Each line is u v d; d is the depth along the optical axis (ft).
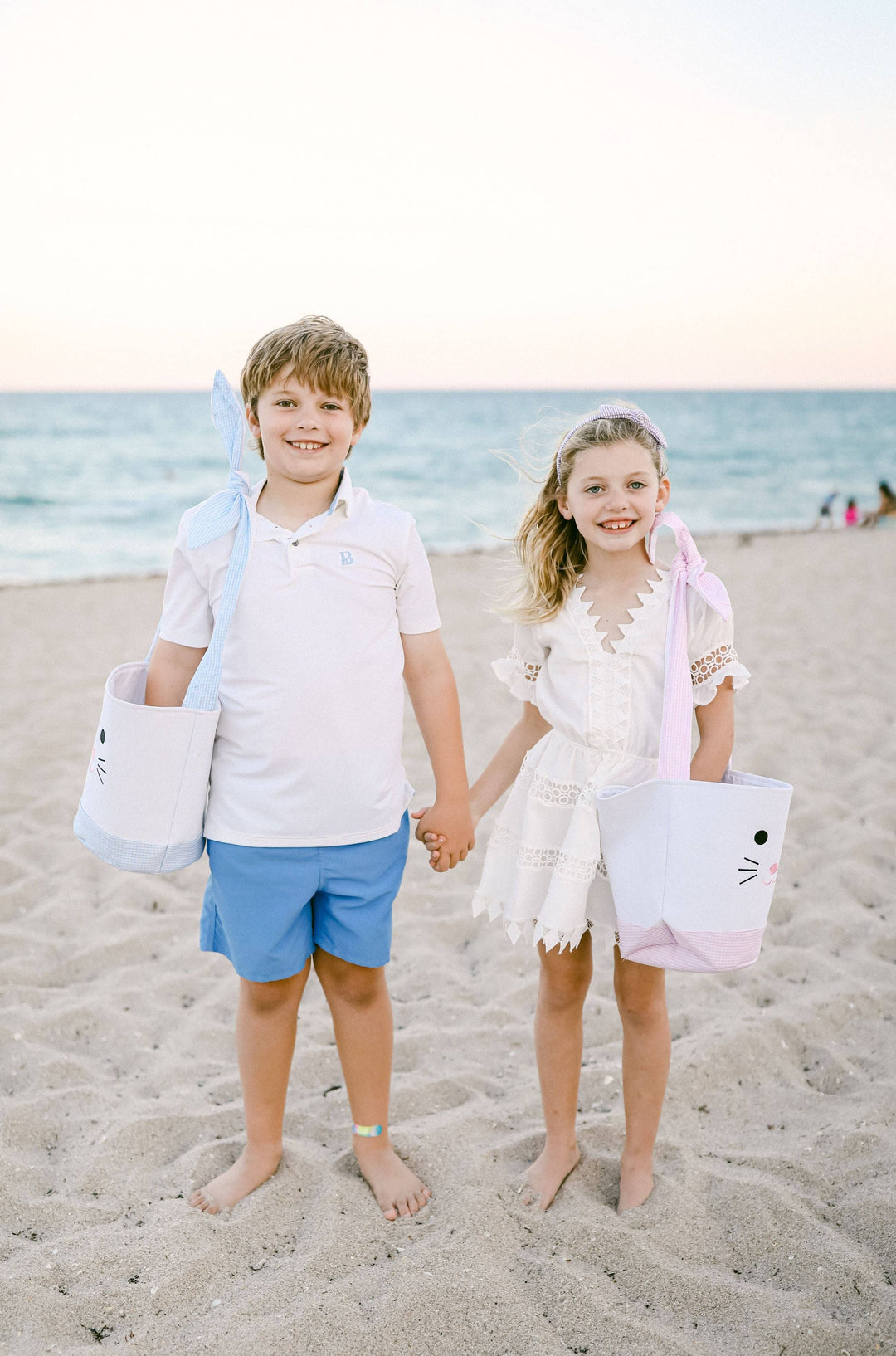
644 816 5.92
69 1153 7.34
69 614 31.30
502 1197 6.71
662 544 39.52
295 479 6.09
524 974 10.04
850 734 16.88
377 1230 6.41
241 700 6.09
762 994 9.50
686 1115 7.72
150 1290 5.91
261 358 5.96
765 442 130.31
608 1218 6.48
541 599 6.74
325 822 6.14
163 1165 7.27
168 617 6.32
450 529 63.57
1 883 12.17
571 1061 6.90
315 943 6.64
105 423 139.85
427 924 11.10
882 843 12.43
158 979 9.96
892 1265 6.12
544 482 6.75
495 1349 5.48
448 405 230.07
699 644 6.40
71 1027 9.07
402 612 6.55
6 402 212.23
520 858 6.60
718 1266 6.18
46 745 17.31
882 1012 9.10
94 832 6.14
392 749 6.36
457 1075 8.29
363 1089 6.87
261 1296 5.80
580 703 6.51
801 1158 7.16
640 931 5.98
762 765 15.46
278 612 6.02
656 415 183.62
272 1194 6.71
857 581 33.63
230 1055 8.73
